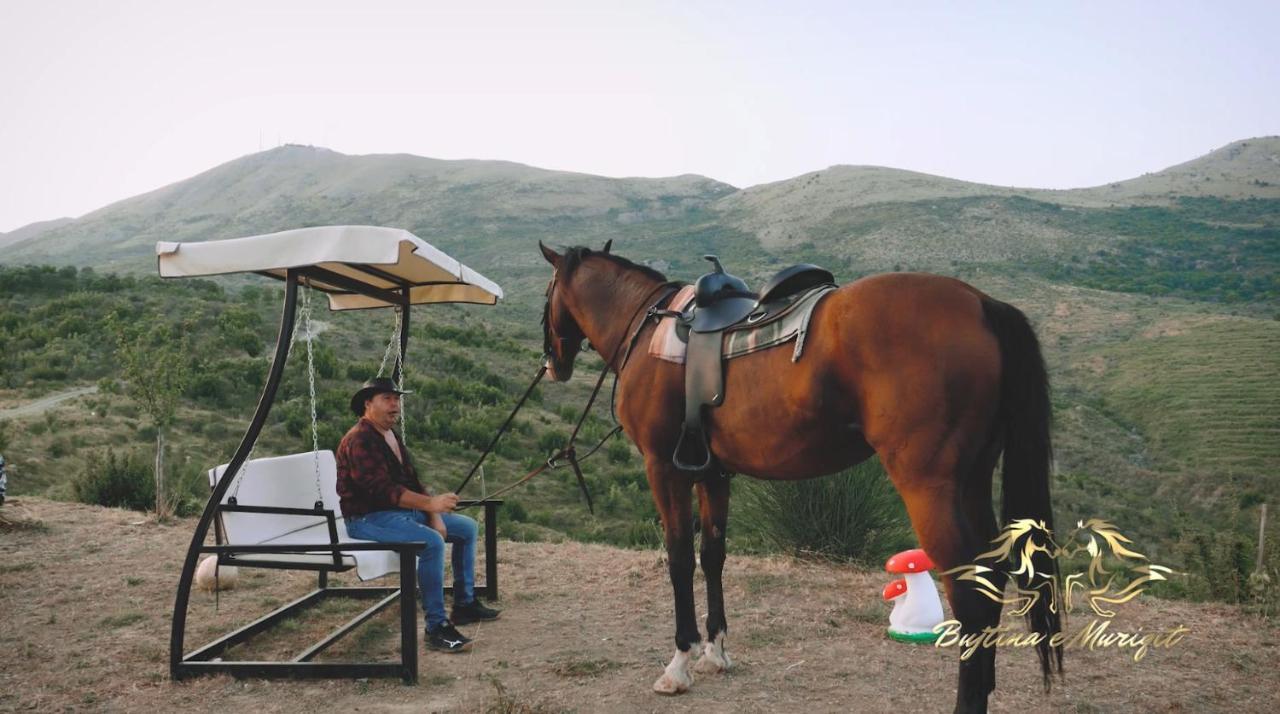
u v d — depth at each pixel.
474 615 5.54
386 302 5.99
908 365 2.97
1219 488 46.94
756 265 165.50
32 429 20.62
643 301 4.49
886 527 7.64
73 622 5.55
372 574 4.71
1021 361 2.99
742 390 3.49
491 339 51.84
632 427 4.16
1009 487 2.99
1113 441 57.47
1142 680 4.16
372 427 5.01
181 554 7.65
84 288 42.38
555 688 4.20
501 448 27.42
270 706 4.03
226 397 26.39
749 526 8.12
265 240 4.41
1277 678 4.19
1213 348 80.06
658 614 5.65
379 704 4.01
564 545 8.56
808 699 3.95
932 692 4.02
